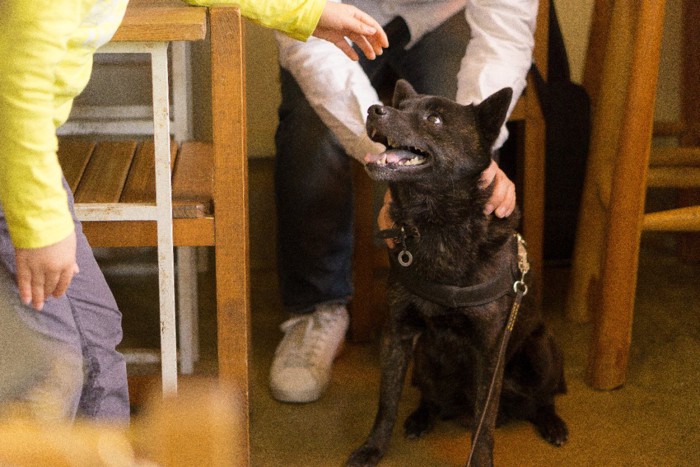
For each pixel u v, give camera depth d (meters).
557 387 2.02
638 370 2.27
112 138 2.40
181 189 1.62
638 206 2.07
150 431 0.62
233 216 1.51
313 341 2.20
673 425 2.00
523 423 2.04
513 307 1.71
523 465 1.84
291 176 2.17
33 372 1.22
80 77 1.14
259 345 2.43
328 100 1.94
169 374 1.55
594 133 2.49
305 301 2.26
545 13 2.41
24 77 1.01
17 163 1.05
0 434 0.66
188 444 0.60
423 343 1.86
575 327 2.57
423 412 2.01
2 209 1.18
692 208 2.14
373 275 2.44
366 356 2.39
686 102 3.00
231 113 1.47
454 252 1.67
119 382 1.38
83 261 1.29
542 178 2.45
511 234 1.73
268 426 2.00
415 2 2.22
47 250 1.10
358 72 1.99
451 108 1.70
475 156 1.70
